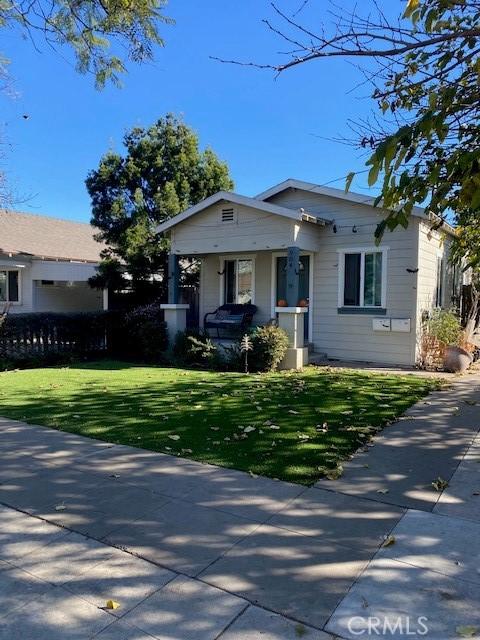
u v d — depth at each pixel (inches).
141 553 115.5
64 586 102.4
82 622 90.6
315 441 199.3
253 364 395.5
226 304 533.0
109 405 267.0
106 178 605.3
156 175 620.7
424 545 117.8
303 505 140.9
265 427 218.8
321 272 471.5
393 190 96.8
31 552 116.6
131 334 508.1
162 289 620.4
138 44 214.7
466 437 207.0
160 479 161.0
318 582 102.5
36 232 776.9
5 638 86.4
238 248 446.9
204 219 465.4
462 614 91.9
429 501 143.6
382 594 98.2
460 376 373.1
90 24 206.1
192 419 233.9
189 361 445.1
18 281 709.3
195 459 179.2
